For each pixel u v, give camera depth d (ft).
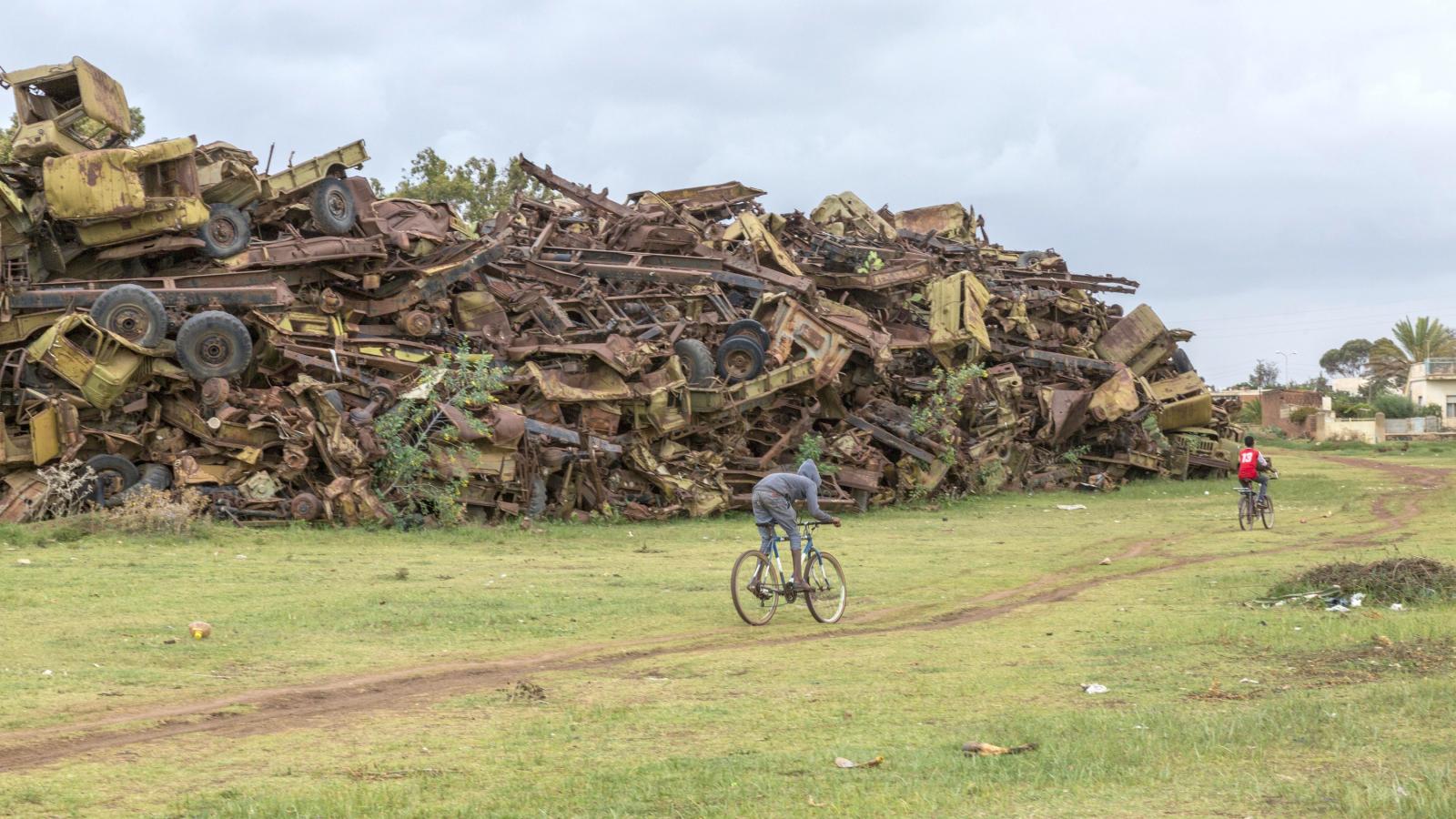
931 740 25.21
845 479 106.01
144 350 75.00
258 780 22.50
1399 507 101.45
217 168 86.02
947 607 48.06
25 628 38.73
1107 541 78.23
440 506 79.46
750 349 104.99
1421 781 20.10
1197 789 20.44
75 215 77.41
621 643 39.01
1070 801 19.98
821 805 20.13
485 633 40.37
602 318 107.14
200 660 34.73
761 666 34.53
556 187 128.57
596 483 90.68
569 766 23.38
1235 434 175.83
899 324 134.82
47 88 80.79
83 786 22.03
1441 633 35.53
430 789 21.76
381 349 88.89
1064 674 32.58
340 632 40.06
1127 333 162.71
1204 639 37.14
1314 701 27.40
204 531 66.90
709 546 73.56
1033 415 140.87
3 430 71.87
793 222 141.69
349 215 93.09
